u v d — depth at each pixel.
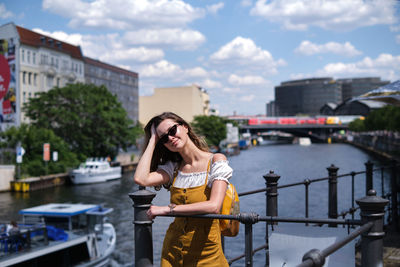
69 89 59.56
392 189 7.83
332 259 2.89
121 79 117.69
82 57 90.69
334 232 2.91
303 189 46.25
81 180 57.28
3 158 54.97
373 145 122.81
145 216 2.83
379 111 107.81
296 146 174.25
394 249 6.21
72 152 60.16
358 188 43.69
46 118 58.69
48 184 54.12
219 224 2.85
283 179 56.81
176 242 2.86
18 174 51.91
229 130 141.75
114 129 62.69
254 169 70.88
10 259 18.77
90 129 61.84
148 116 153.25
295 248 3.01
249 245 2.69
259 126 189.00
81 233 23.33
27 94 74.19
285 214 32.72
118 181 60.91
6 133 55.03
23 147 54.78
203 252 2.79
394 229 7.66
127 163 74.94
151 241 2.87
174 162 3.00
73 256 22.27
